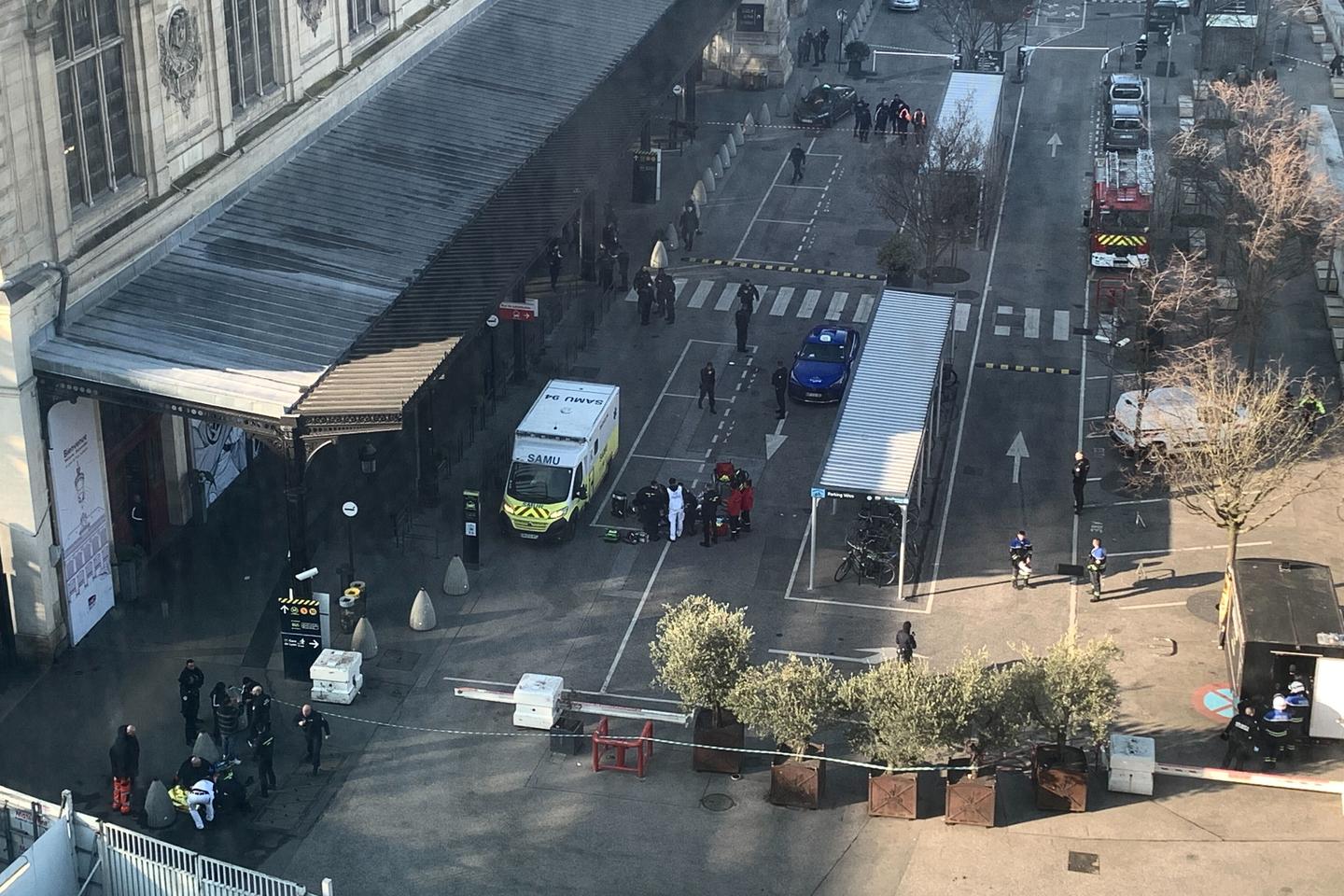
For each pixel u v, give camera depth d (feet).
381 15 219.00
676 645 136.15
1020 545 163.53
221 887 115.03
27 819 119.34
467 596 163.32
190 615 158.51
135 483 164.66
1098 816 132.05
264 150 184.96
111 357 145.07
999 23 327.67
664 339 220.84
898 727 127.75
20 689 146.61
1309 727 139.54
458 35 242.58
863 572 165.78
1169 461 173.88
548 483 171.83
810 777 132.05
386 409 143.84
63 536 149.28
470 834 130.31
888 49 352.69
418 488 178.70
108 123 154.40
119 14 153.79
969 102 259.19
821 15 370.73
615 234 241.96
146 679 148.46
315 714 135.44
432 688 149.18
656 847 128.98
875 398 176.04
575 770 138.21
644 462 189.67
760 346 219.41
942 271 242.99
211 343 151.02
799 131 301.63
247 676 149.79
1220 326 212.43
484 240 183.73
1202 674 150.51
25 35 137.28
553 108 222.28
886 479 160.86
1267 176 214.28
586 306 228.84
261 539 171.73
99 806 132.36
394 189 190.90
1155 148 287.89
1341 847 128.47
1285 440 172.96
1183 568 168.35
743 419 200.34
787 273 242.17
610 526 176.35
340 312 161.27
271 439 144.15
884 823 131.54
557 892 123.95
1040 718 130.72
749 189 274.57
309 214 180.75
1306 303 228.22
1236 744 138.10
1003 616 160.56
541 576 167.32
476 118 214.90
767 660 153.79
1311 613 141.38
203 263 165.37
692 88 293.23
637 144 287.48
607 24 255.50
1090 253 241.55
